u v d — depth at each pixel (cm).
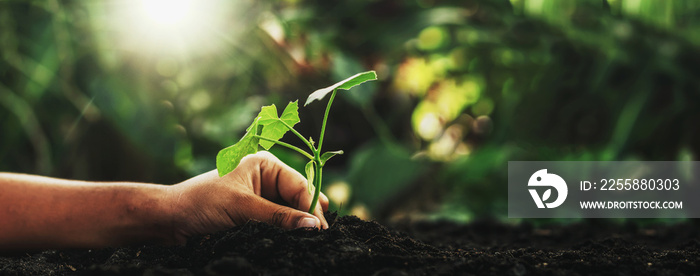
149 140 158
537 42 180
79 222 93
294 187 94
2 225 92
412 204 166
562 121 189
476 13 188
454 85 205
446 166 175
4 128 169
